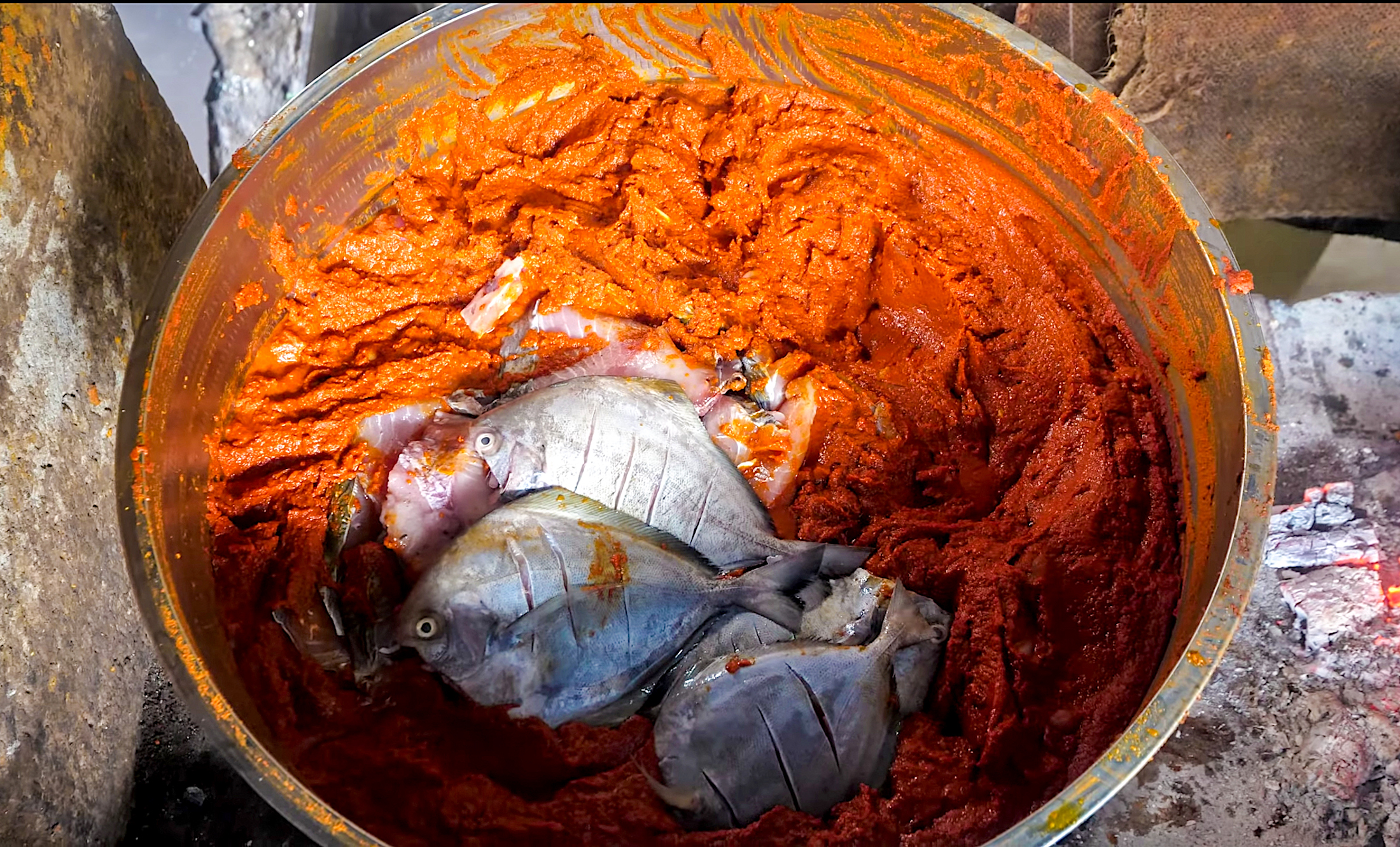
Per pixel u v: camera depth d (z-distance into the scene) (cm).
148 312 64
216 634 62
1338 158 79
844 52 76
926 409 76
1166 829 64
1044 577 68
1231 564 58
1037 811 54
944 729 64
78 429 65
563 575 66
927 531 71
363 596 67
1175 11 78
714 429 73
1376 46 76
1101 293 74
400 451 71
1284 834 64
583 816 60
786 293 78
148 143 74
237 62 93
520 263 75
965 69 73
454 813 59
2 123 61
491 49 75
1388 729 66
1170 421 69
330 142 72
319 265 75
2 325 60
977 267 78
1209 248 65
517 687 64
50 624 60
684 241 78
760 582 68
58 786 60
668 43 78
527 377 74
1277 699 67
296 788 54
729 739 63
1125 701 62
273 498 69
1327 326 77
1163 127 81
